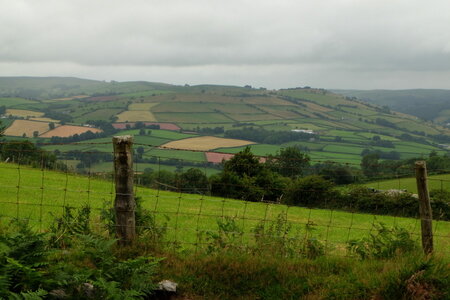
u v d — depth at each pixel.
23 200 24.41
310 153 165.62
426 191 10.09
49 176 41.19
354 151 177.75
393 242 10.35
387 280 8.38
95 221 10.50
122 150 9.20
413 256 9.31
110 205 10.47
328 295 8.33
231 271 8.89
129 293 7.21
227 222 10.87
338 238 21.58
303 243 10.59
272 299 8.35
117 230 9.30
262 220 11.41
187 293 8.41
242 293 8.54
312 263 9.51
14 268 7.30
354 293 8.34
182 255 9.54
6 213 18.08
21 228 9.30
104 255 8.30
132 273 7.98
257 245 10.20
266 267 9.07
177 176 49.72
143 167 82.75
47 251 8.15
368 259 10.02
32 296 6.54
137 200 10.41
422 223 10.10
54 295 7.40
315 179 27.52
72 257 8.85
